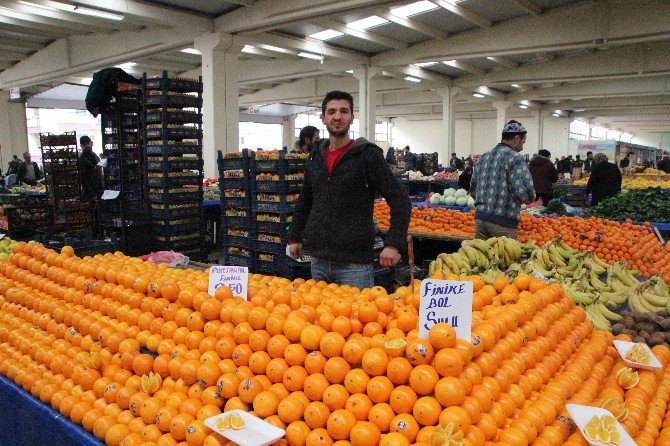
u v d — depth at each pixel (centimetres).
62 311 270
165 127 667
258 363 187
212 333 210
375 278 489
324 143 316
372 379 166
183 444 172
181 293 232
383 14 1284
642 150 3278
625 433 160
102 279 278
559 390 187
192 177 707
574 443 160
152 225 678
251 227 589
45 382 227
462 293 177
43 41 1672
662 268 446
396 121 3766
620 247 488
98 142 3161
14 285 327
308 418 164
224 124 1256
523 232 562
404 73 1906
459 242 664
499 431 161
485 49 1458
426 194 1348
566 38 1325
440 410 156
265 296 222
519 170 466
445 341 165
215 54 1234
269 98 2470
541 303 227
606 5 1259
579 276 353
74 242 462
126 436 181
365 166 294
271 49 1617
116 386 205
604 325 291
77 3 1027
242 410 172
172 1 1136
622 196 798
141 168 709
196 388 191
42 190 1151
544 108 2884
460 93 2323
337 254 304
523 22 1384
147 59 1748
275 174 557
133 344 222
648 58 1664
